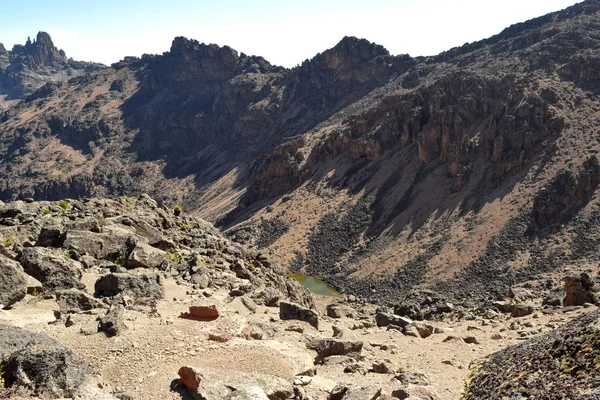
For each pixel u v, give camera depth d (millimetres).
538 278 97188
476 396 16344
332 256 141000
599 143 127312
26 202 36469
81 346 18609
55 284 24141
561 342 15430
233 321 21859
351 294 117062
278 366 18016
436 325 30891
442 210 137000
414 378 18734
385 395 15445
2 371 14188
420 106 176375
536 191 123188
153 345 19016
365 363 21172
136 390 15875
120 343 19000
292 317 25609
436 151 159375
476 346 25375
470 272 109188
